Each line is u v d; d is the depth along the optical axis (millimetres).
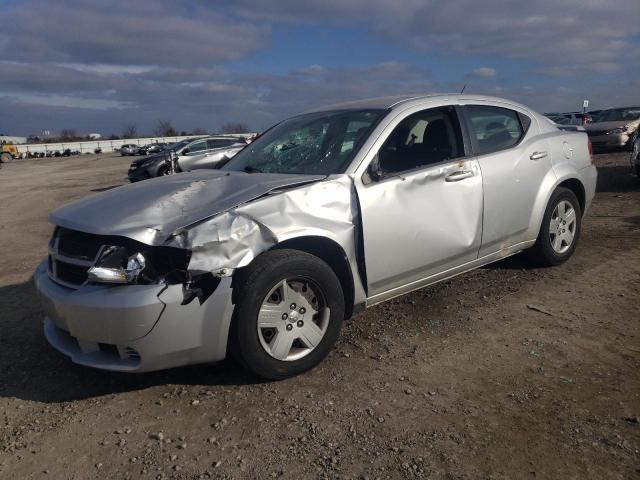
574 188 5520
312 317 3551
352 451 2756
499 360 3637
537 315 4340
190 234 3125
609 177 12094
